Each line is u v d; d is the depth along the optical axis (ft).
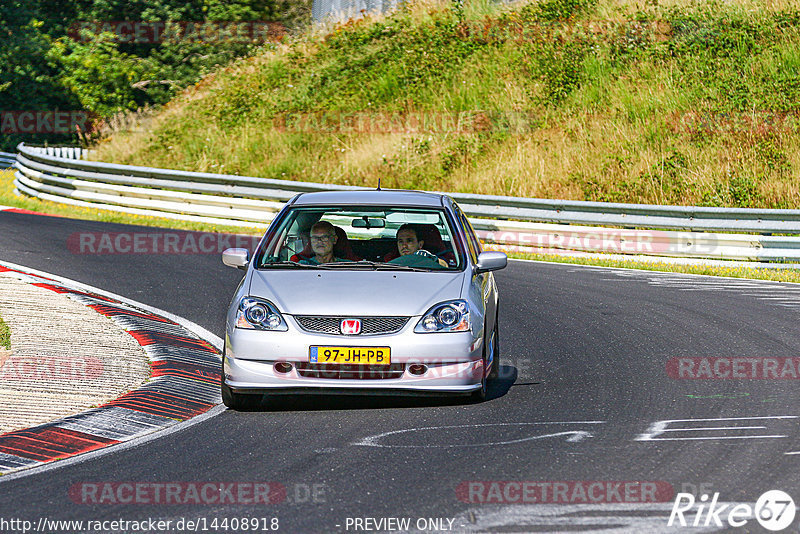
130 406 90.79
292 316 88.89
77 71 460.96
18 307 132.26
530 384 100.89
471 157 296.30
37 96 456.45
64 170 279.28
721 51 322.34
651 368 107.76
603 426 82.89
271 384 88.12
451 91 336.29
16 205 270.87
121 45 490.90
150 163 331.77
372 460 73.26
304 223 104.27
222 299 151.74
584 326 133.49
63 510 62.49
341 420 86.69
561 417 86.33
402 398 95.35
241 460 74.02
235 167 317.63
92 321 127.34
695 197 257.75
